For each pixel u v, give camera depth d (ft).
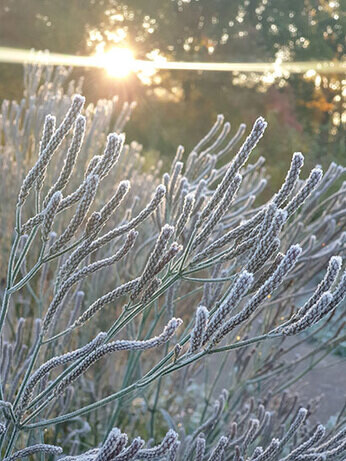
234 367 8.24
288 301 8.29
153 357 9.39
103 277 8.28
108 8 57.26
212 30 66.49
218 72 62.49
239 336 8.23
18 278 9.42
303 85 58.08
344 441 4.61
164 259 4.00
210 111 58.90
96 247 4.11
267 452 4.33
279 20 63.16
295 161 3.72
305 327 3.50
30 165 10.16
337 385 14.48
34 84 11.41
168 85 64.03
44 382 5.69
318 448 4.76
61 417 4.04
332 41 60.39
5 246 9.86
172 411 10.26
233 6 66.44
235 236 4.13
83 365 3.91
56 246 4.00
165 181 6.09
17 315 9.41
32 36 51.34
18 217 4.05
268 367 8.32
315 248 7.76
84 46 55.77
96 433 8.21
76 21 52.60
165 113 56.18
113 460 3.11
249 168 8.46
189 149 48.75
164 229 3.95
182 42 65.51
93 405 4.00
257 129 4.00
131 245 4.17
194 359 3.76
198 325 3.51
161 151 47.37
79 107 3.89
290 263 3.46
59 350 6.25
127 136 47.60
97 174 3.87
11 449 4.07
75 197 4.00
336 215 7.71
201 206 6.03
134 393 6.72
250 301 3.55
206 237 4.16
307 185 3.74
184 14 65.72
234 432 5.74
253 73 64.59
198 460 4.29
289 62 61.00
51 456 6.31
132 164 10.23
